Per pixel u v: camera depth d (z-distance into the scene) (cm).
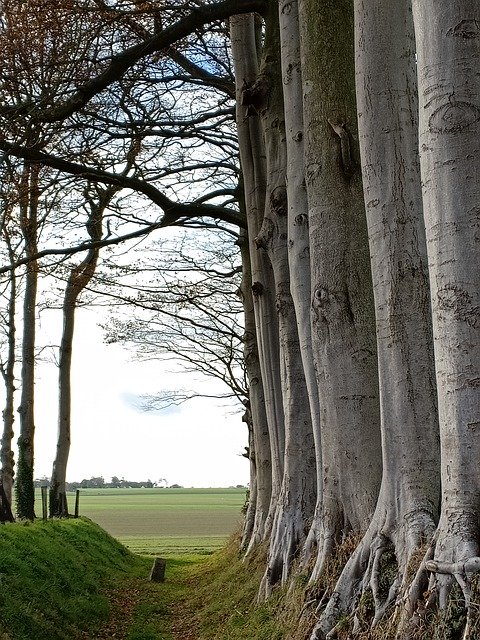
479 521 518
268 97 1260
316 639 664
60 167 1480
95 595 1368
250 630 902
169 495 14438
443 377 534
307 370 970
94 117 1526
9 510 2019
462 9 535
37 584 1144
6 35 1235
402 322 693
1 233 1697
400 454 681
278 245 1180
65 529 2002
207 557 2606
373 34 737
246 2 1274
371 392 837
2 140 1286
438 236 534
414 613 532
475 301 523
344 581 686
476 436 521
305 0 930
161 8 1275
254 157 1446
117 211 1681
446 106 532
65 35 1250
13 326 2381
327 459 854
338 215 862
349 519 831
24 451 2383
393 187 714
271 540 1090
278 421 1391
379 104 728
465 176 526
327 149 876
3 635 848
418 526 645
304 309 991
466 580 501
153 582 1806
